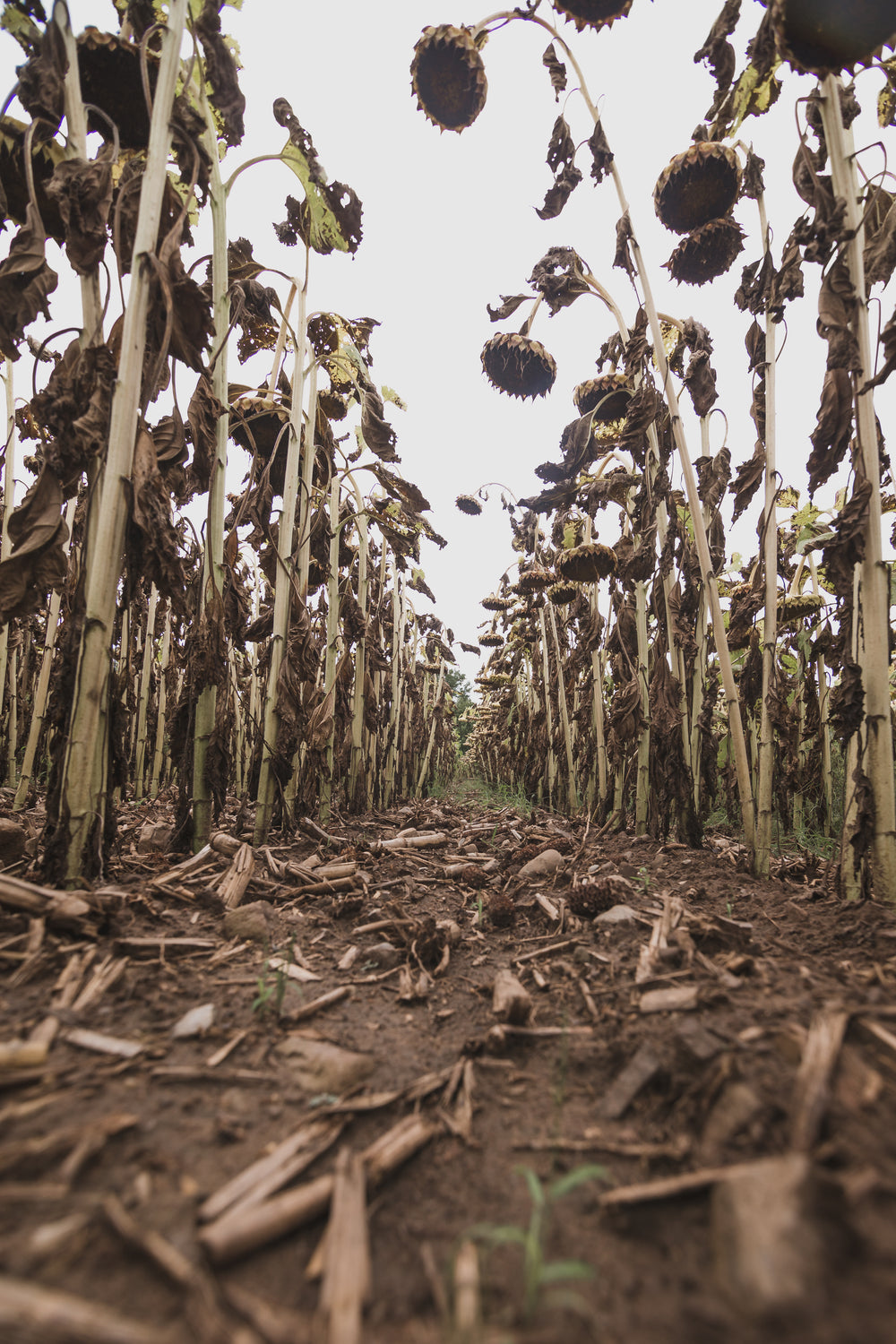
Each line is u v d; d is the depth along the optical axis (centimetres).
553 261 466
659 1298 96
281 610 454
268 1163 124
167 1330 87
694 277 406
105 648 265
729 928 241
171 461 304
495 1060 180
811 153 290
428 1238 113
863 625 291
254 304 457
